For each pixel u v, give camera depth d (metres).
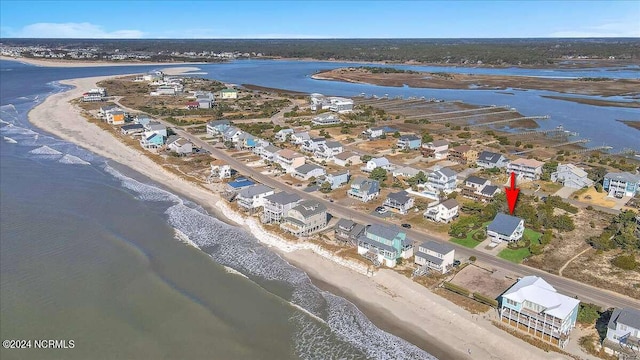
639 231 72.06
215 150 122.56
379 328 52.53
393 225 75.62
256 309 56.44
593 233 73.56
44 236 74.38
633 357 44.94
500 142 130.38
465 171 105.06
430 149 116.19
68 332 51.97
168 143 123.50
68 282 61.56
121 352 49.03
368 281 61.19
